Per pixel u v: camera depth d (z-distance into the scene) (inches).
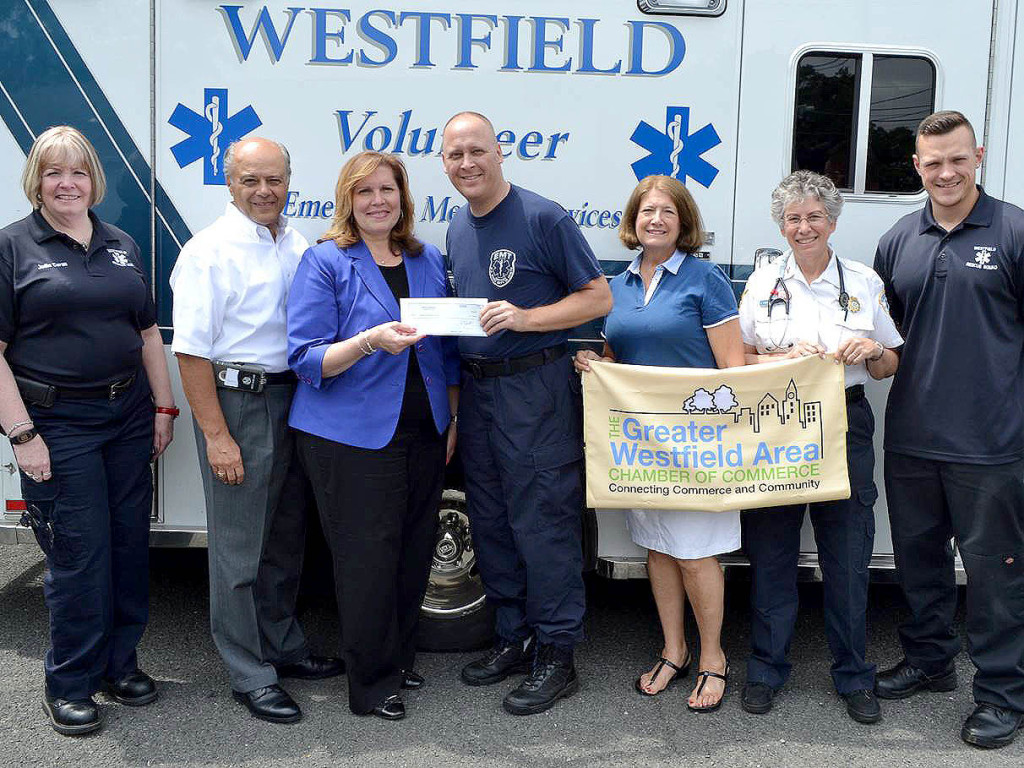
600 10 137.8
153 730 124.2
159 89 138.0
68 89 138.0
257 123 138.9
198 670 141.6
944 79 139.6
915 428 124.8
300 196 140.6
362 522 123.0
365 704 128.0
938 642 134.0
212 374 121.4
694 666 144.5
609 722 128.3
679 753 120.7
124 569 128.3
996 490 120.5
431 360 126.3
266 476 125.7
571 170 140.5
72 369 117.3
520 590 139.0
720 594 132.6
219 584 126.8
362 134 139.6
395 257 126.6
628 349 130.7
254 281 123.2
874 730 126.6
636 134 140.0
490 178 121.7
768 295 128.8
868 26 138.6
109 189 139.9
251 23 137.3
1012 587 122.3
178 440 143.1
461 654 149.6
